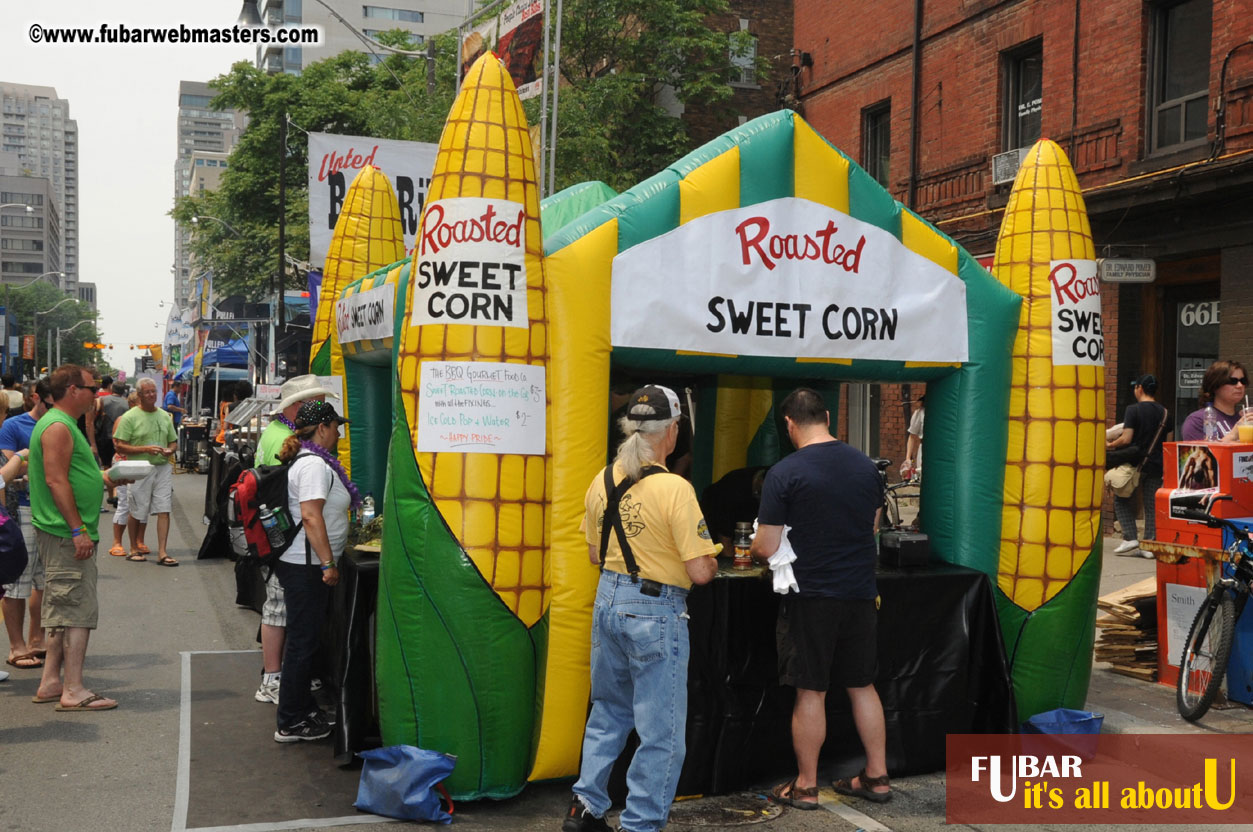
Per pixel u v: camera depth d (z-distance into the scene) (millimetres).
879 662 5203
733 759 4945
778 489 4723
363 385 8375
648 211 5059
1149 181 11164
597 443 4941
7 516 5703
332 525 5578
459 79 14789
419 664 4645
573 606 4852
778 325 5301
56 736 5645
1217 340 11539
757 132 5355
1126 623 7023
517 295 4727
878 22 16750
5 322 44906
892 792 5016
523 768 4785
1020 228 5988
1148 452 10203
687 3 25594
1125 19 12141
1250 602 6094
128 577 10570
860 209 5555
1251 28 10547
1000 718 5344
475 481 4637
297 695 5531
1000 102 14312
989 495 5695
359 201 9398
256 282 39688
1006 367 5793
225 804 4699
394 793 4512
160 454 11320
